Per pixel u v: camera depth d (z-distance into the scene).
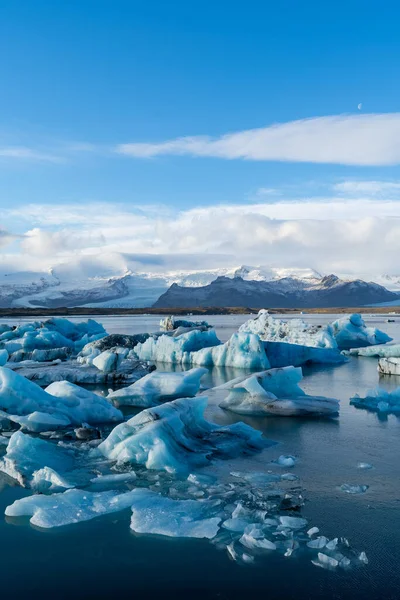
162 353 33.22
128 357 29.92
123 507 8.69
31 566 7.01
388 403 17.19
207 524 7.97
